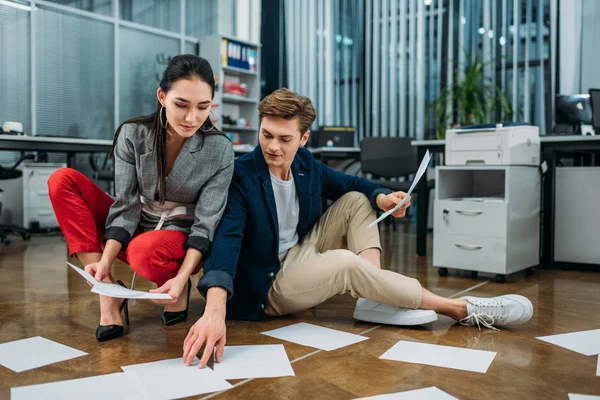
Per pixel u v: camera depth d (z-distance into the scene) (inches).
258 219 63.8
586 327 67.9
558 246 118.6
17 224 197.9
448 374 50.0
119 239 57.8
